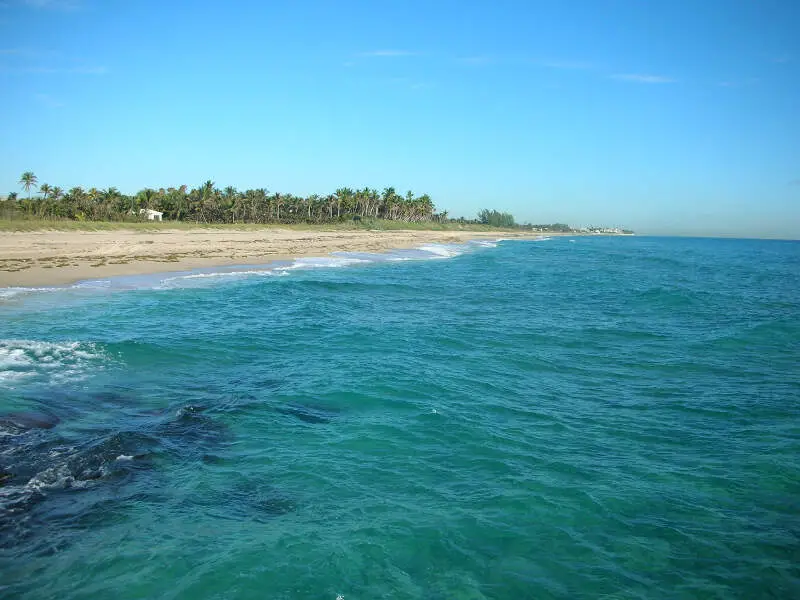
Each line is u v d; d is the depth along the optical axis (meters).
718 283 39.69
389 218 135.25
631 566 6.16
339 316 21.00
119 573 5.67
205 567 5.82
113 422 9.56
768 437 9.94
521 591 5.69
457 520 6.95
